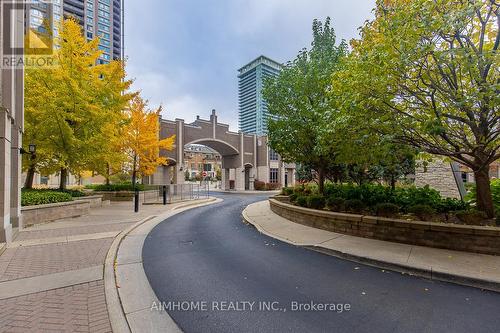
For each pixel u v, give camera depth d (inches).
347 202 363.9
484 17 262.7
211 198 968.3
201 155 3609.7
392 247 265.6
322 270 218.4
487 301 163.2
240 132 1590.8
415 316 145.5
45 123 478.0
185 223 451.2
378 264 227.8
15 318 139.9
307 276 205.0
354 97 262.5
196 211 620.1
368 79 250.7
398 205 336.8
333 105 347.6
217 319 143.4
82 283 186.7
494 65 235.9
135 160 872.3
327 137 326.0
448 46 281.3
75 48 548.4
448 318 143.3
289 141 455.5
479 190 283.4
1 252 257.1
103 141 566.9
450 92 242.8
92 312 147.9
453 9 225.9
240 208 681.6
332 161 462.6
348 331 131.6
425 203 321.7
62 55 537.6
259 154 1704.0
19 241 300.0
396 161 401.4
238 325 137.6
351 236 320.8
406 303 160.6
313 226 383.9
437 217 295.7
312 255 260.1
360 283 191.5
